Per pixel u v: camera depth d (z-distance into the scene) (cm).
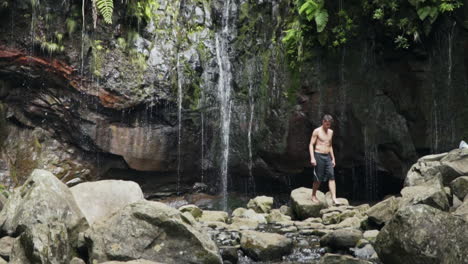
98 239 502
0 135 1182
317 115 1154
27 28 1134
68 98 1178
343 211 880
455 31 1042
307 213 913
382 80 1110
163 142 1236
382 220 698
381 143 1118
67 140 1214
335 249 632
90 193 604
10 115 1188
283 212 967
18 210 555
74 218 548
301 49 1155
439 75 1066
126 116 1202
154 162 1236
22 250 504
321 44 1116
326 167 931
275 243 618
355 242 619
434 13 994
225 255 592
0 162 1159
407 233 474
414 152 1095
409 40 1058
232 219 902
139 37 1212
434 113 1074
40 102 1186
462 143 875
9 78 1165
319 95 1150
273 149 1213
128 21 1202
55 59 1148
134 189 622
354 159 1155
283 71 1192
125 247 496
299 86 1168
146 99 1197
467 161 773
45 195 550
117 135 1202
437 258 451
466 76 1048
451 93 1060
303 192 995
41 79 1165
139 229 508
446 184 757
